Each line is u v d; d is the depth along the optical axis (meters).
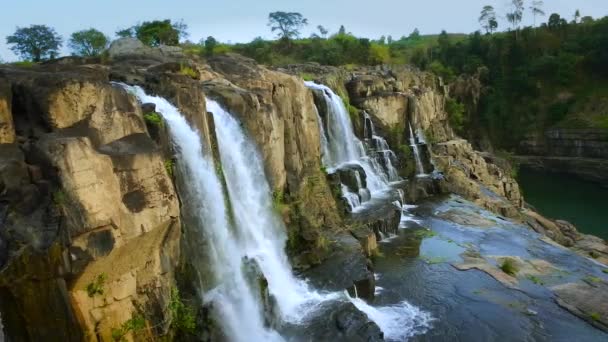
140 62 26.31
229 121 20.62
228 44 74.81
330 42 79.38
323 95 35.00
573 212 54.81
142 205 13.30
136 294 13.23
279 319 18.06
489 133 85.75
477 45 96.00
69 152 11.05
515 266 25.53
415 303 21.30
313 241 23.12
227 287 17.06
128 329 12.72
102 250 11.73
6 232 9.87
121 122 13.56
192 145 16.70
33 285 10.34
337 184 31.03
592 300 21.88
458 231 31.22
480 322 19.77
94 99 12.77
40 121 11.96
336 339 17.02
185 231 15.87
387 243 28.84
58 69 15.62
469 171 48.84
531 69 85.62
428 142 49.25
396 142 43.41
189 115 16.95
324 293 20.08
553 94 82.88
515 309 20.91
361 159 38.62
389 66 67.06
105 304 12.25
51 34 41.91
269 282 19.17
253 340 16.55
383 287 22.84
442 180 41.16
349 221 28.58
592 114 76.00
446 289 22.67
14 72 13.30
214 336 15.32
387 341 18.22
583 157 73.00
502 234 30.94
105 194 11.95
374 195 35.06
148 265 13.65
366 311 20.20
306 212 25.11
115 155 12.68
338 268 22.17
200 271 16.28
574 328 19.52
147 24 47.88
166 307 13.95
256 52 68.81
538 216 42.81
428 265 25.41
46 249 10.33
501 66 89.62
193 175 16.47
